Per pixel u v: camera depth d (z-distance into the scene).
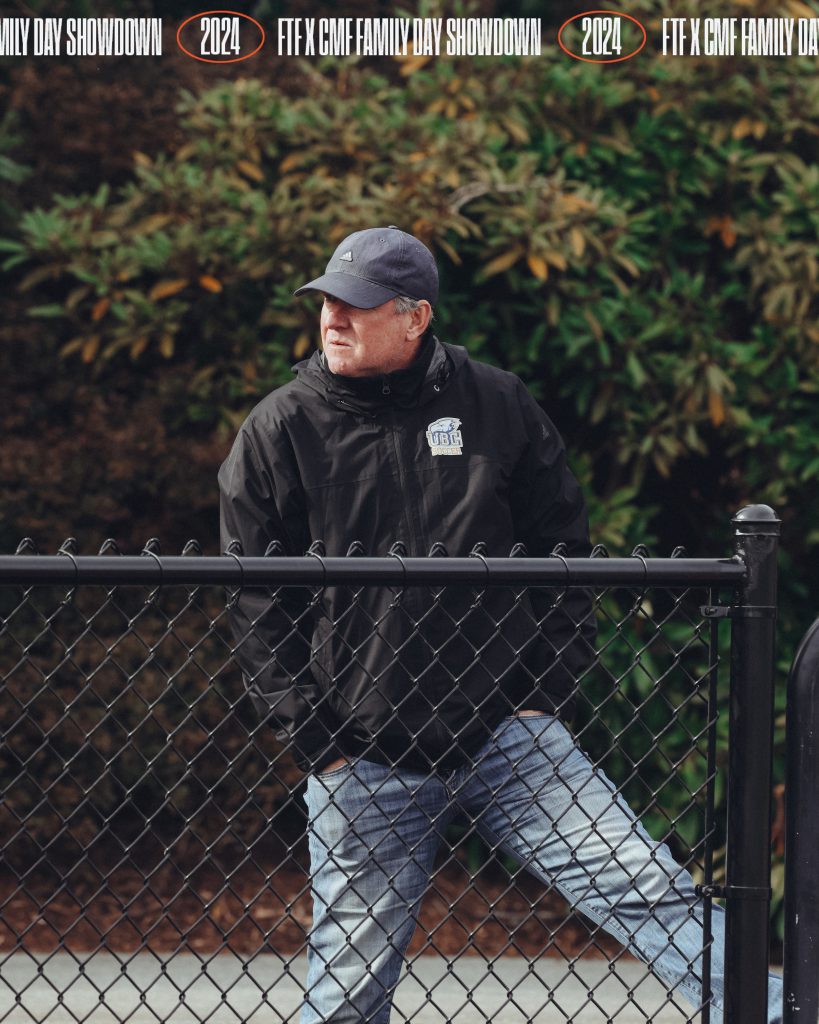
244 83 19.02
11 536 18.81
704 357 18.00
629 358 17.91
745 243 18.73
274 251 17.89
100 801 18.98
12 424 19.22
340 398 9.59
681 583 8.13
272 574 7.54
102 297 18.97
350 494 9.51
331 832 9.32
